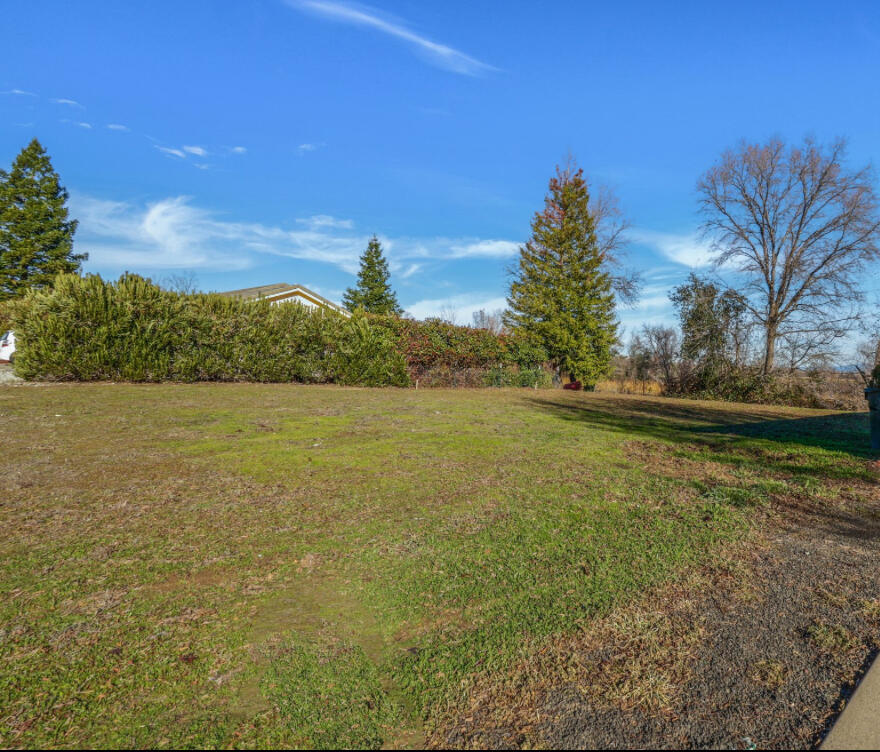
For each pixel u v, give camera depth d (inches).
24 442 245.4
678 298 1004.6
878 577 119.5
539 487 194.2
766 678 82.4
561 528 150.0
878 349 864.9
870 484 199.2
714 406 641.0
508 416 420.2
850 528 152.9
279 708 74.9
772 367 941.2
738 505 173.5
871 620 99.9
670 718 73.6
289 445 260.8
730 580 117.5
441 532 145.9
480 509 167.0
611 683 81.2
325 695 78.1
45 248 1333.7
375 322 677.3
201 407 382.3
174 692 77.5
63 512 154.0
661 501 177.8
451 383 743.1
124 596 105.9
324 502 171.2
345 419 359.6
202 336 538.3
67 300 467.5
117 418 319.3
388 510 164.6
